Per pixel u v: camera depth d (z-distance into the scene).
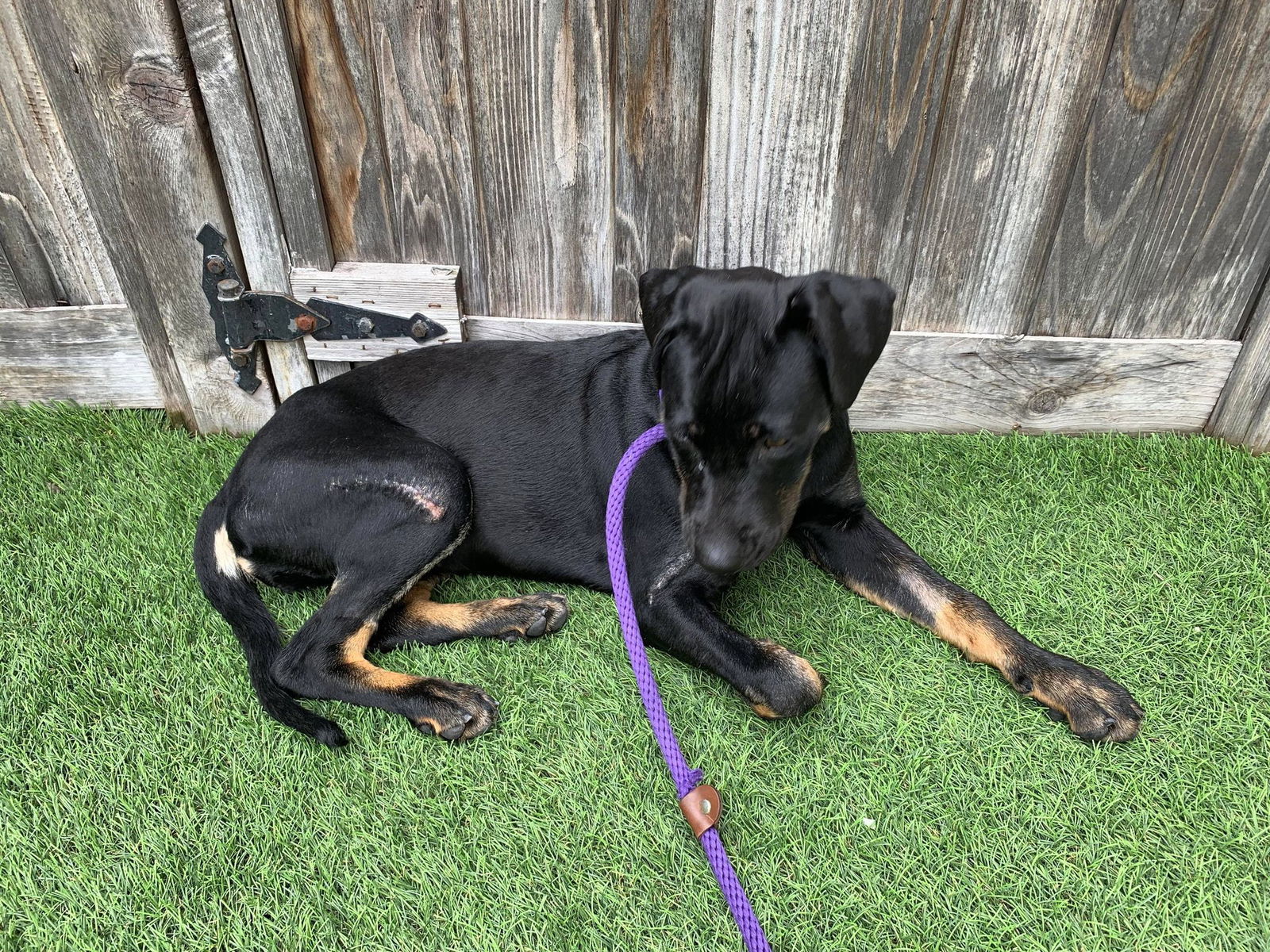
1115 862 0.69
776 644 0.80
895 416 1.10
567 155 0.95
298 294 1.03
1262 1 0.84
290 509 0.84
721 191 0.97
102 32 0.88
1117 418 1.09
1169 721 0.77
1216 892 0.67
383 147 0.96
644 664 0.73
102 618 0.87
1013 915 0.66
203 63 0.90
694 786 0.69
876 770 0.74
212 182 0.96
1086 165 0.93
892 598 0.86
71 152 0.94
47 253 1.03
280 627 0.87
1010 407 1.08
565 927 0.66
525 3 0.87
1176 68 0.87
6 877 0.69
